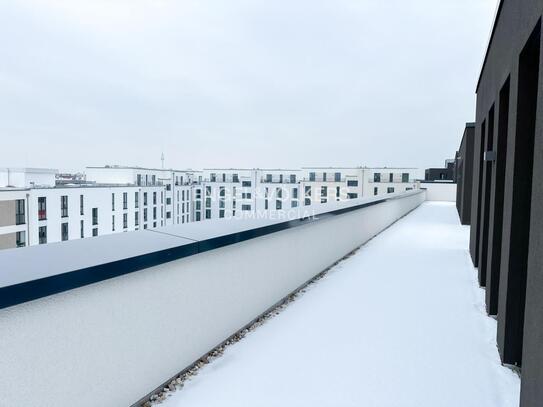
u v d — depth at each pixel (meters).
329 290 4.52
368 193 51.75
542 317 1.73
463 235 9.02
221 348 2.96
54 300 1.71
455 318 3.62
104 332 1.97
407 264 5.91
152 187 50.59
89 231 37.84
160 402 2.24
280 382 2.46
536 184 1.90
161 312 2.36
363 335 3.21
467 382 2.49
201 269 2.73
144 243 2.44
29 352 1.62
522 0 2.55
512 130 2.68
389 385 2.44
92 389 1.91
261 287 3.60
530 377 1.89
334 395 2.32
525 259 2.62
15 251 2.11
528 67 2.57
